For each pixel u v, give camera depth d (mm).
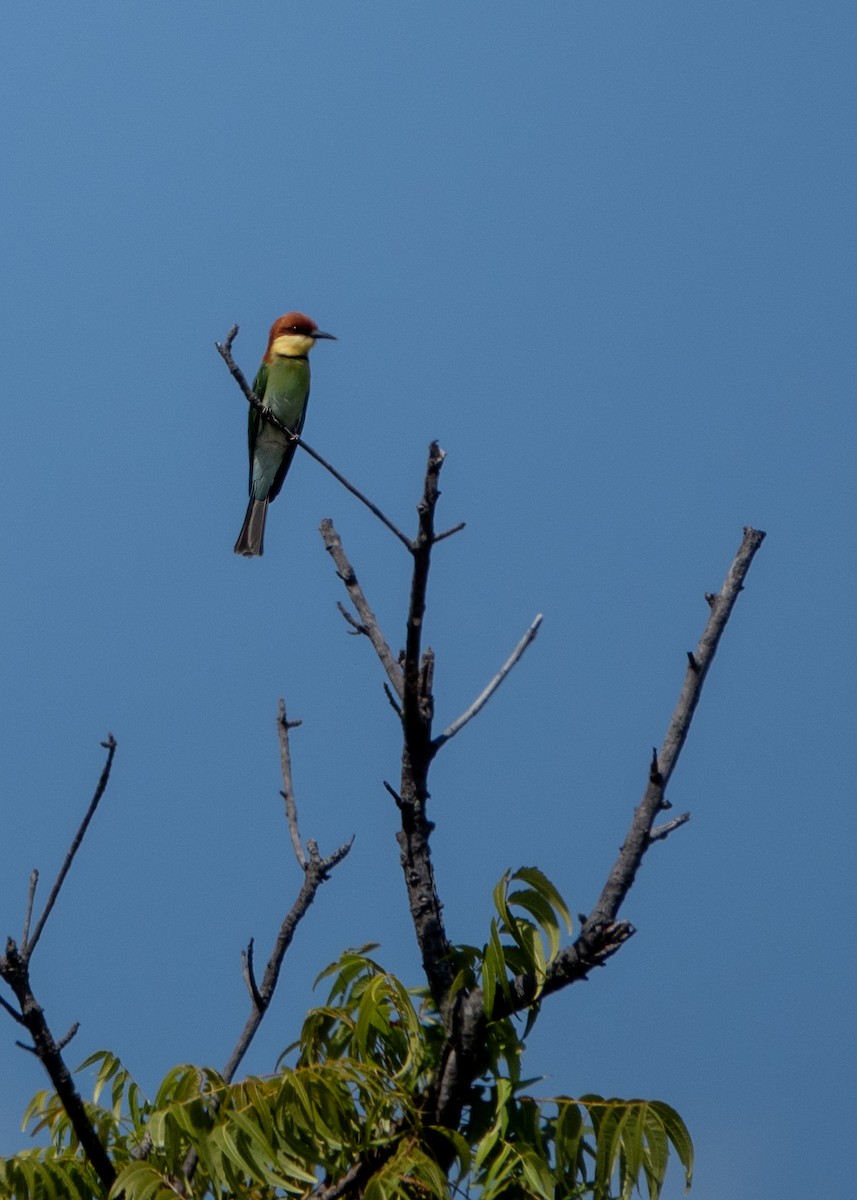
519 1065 9953
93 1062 10742
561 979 9836
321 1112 9711
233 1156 9281
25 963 9305
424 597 10133
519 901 10203
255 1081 9883
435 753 10617
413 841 10695
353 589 11828
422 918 10547
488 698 10891
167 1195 9352
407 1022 10258
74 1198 10062
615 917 9867
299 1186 10156
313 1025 10617
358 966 11047
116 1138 10695
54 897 9422
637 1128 9766
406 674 10328
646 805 10031
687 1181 9711
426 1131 10148
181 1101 9789
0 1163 10164
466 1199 9914
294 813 11977
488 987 9875
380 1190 9375
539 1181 9625
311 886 11391
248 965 11102
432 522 9922
